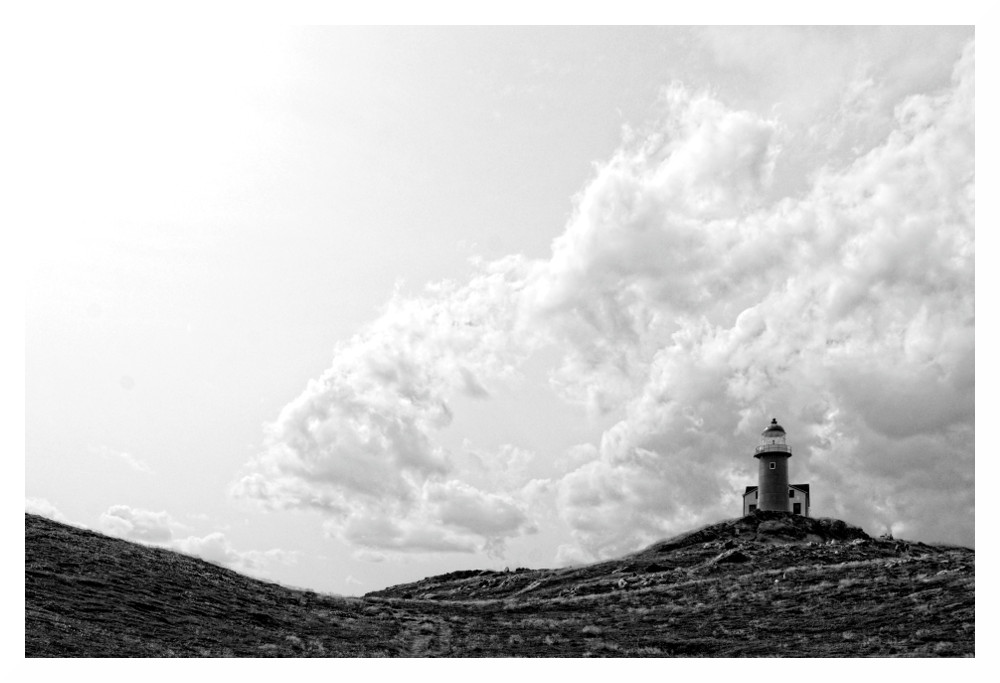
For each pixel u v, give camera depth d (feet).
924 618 144.66
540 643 145.59
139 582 155.74
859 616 150.30
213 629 137.80
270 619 149.59
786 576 186.80
